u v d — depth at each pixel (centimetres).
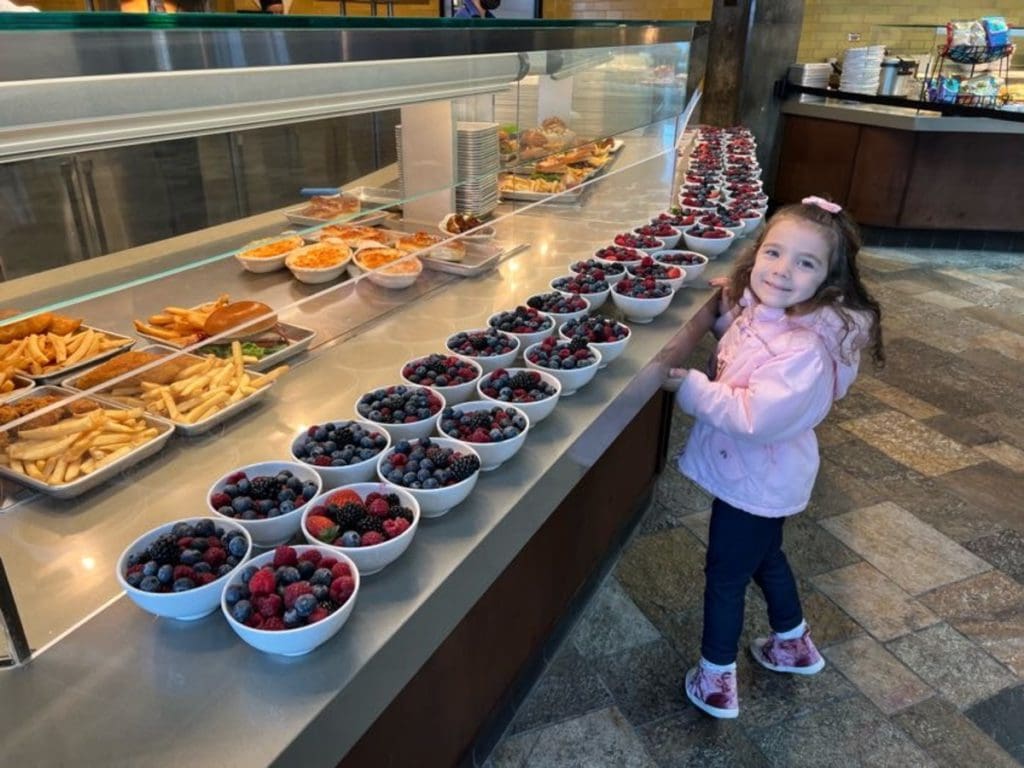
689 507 243
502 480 118
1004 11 638
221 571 89
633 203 263
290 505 99
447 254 196
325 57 114
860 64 561
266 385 134
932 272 489
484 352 147
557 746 159
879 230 547
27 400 121
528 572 161
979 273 489
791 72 602
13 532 100
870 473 263
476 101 195
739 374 149
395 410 125
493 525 107
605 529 205
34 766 71
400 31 126
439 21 134
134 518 104
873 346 150
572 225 243
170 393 127
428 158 183
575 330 156
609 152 290
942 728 164
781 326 146
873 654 184
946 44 547
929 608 199
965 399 320
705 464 159
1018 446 284
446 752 142
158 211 128
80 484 106
